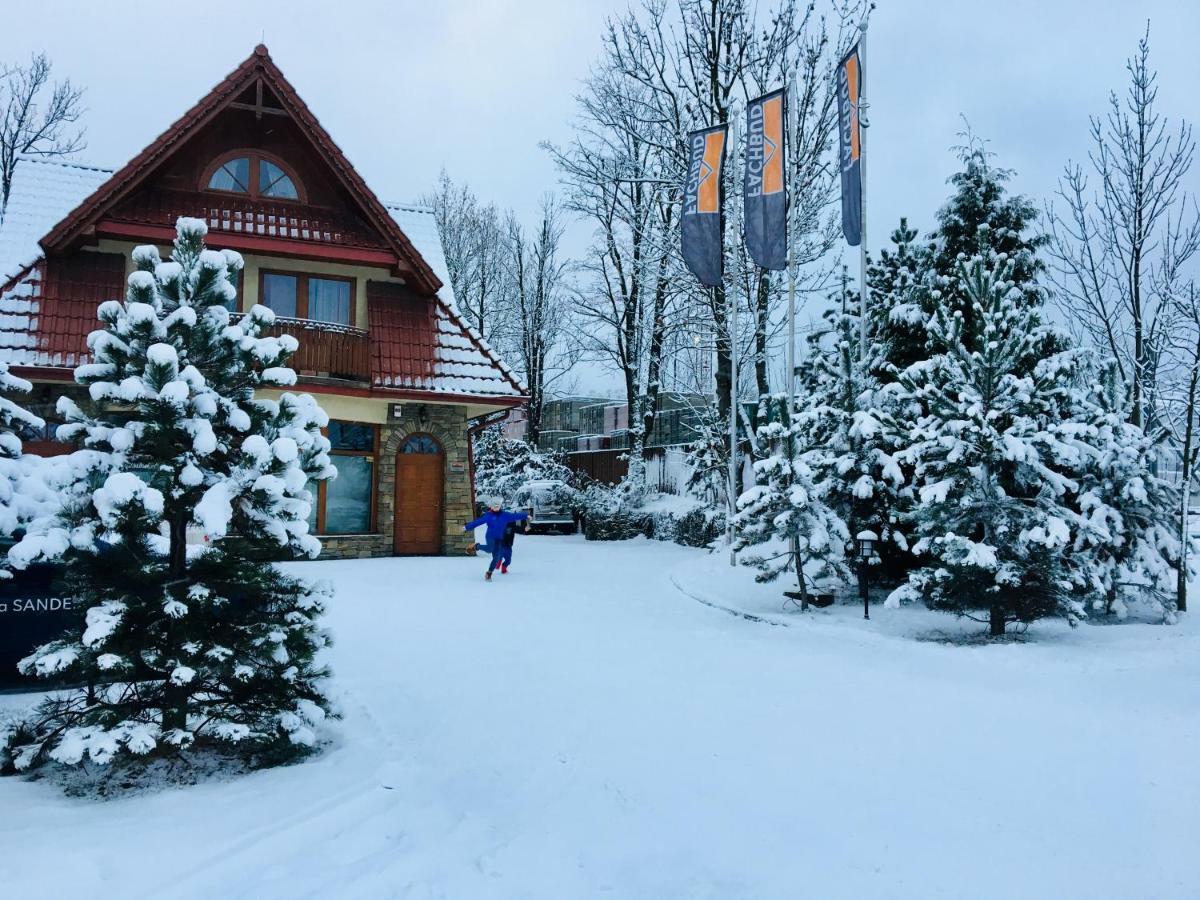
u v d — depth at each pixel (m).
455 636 9.48
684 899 3.61
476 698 6.90
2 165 24.70
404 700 6.82
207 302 5.31
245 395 5.41
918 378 11.17
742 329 21.00
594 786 4.96
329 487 17.84
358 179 17.52
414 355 18.34
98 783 4.80
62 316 15.72
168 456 4.92
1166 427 10.40
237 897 3.47
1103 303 14.62
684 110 21.64
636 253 25.83
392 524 18.20
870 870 3.87
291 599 5.28
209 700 5.17
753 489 10.93
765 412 17.84
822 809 4.59
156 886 3.50
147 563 4.79
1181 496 10.12
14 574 6.25
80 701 5.12
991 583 8.81
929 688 7.14
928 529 9.46
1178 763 5.18
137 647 4.79
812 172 20.95
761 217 14.77
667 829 4.34
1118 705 6.45
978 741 5.70
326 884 3.63
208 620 4.99
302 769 5.11
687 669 7.96
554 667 8.02
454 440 18.73
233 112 17.62
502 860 3.97
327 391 17.11
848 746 5.64
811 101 20.86
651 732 6.00
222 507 4.64
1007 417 9.53
